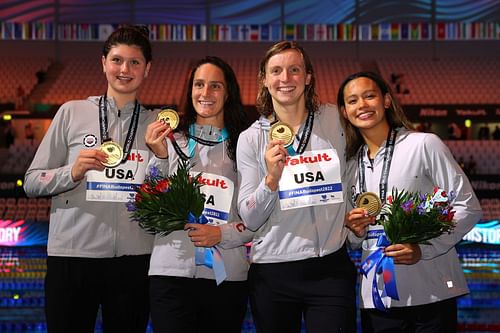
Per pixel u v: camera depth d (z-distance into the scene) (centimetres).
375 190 242
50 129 268
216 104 257
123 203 260
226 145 258
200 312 249
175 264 242
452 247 237
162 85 1321
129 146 266
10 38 1405
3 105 1216
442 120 1177
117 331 262
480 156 1123
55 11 1409
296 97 238
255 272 239
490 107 1167
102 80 1350
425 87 1312
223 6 1420
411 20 1408
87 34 1412
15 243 769
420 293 231
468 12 1402
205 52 1418
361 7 1413
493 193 992
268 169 227
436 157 236
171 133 255
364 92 246
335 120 249
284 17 1417
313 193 235
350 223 233
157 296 244
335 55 1416
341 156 244
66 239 256
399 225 221
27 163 1092
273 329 233
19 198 974
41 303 517
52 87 1319
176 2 1422
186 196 233
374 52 1412
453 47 1405
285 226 234
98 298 262
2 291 558
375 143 252
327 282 228
